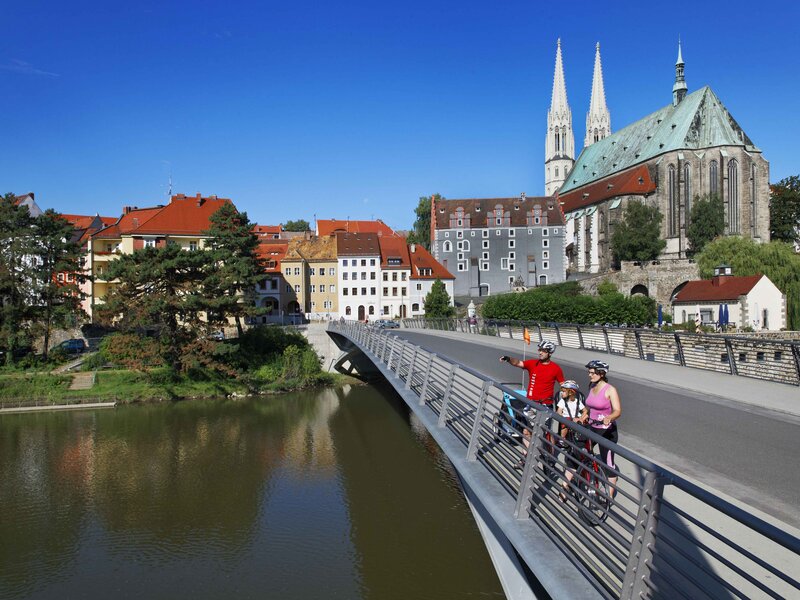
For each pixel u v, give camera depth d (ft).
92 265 265.75
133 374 201.46
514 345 131.85
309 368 222.28
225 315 216.54
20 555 86.02
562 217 403.75
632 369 82.74
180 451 135.74
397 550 81.20
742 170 353.72
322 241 357.20
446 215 406.21
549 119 514.27
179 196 293.64
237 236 245.24
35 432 154.20
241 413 173.88
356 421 160.04
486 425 35.53
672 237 366.22
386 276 344.08
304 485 110.73
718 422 45.93
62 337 238.89
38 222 224.53
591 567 21.01
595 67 497.46
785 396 57.11
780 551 23.40
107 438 147.74
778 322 217.77
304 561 80.33
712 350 88.69
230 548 86.17
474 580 72.74
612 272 326.44
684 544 24.54
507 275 401.70
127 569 81.10
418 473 113.29
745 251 247.70
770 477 31.73
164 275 203.31
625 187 376.89
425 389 53.88
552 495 24.48
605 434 29.55
